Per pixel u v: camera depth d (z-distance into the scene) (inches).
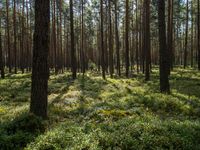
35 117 406.0
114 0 1692.9
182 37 3213.6
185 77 1190.9
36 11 462.6
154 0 1843.0
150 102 613.3
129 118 423.8
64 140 330.3
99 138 330.3
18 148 326.3
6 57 3132.4
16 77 1505.9
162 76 773.3
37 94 467.5
